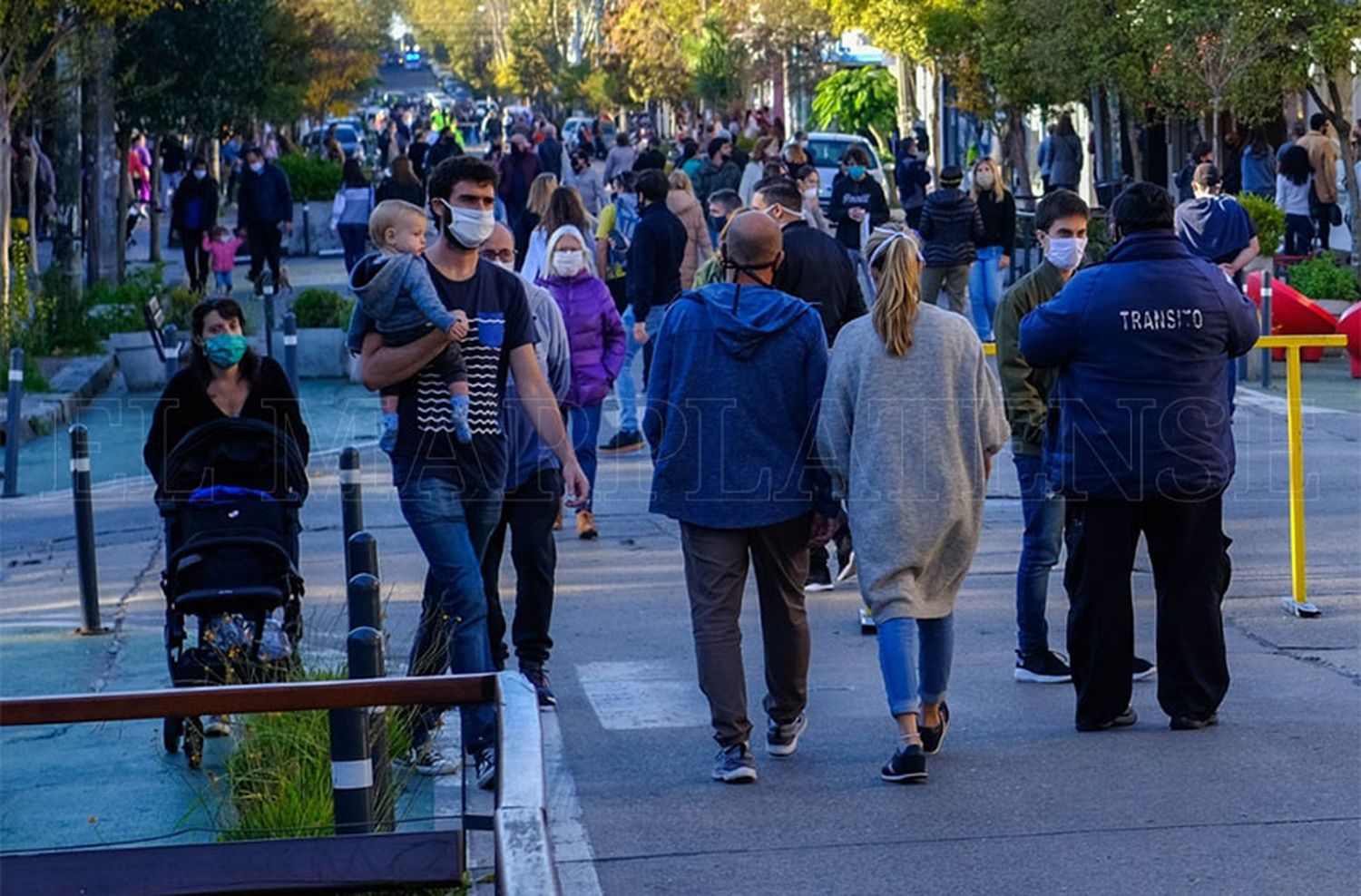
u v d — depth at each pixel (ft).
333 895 33.53
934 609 54.29
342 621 75.72
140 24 215.92
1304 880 45.21
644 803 52.29
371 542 51.72
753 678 65.51
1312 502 94.73
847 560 79.61
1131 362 55.52
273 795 49.70
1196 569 57.62
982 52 239.09
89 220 213.25
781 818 50.72
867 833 49.42
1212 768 54.03
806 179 142.00
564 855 48.14
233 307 58.29
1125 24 192.75
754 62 437.58
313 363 152.56
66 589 86.07
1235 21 165.48
